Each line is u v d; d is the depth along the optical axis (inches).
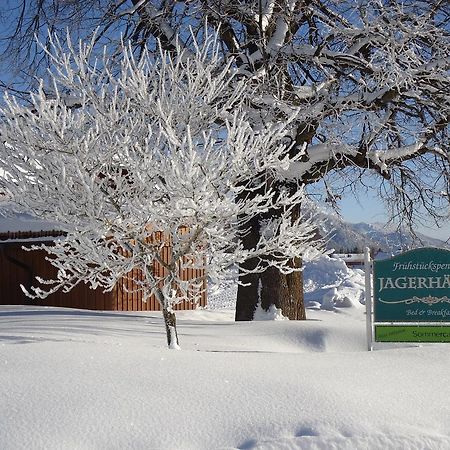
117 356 261.0
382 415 205.0
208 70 346.6
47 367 241.3
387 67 511.2
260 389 223.5
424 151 562.9
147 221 319.6
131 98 352.2
